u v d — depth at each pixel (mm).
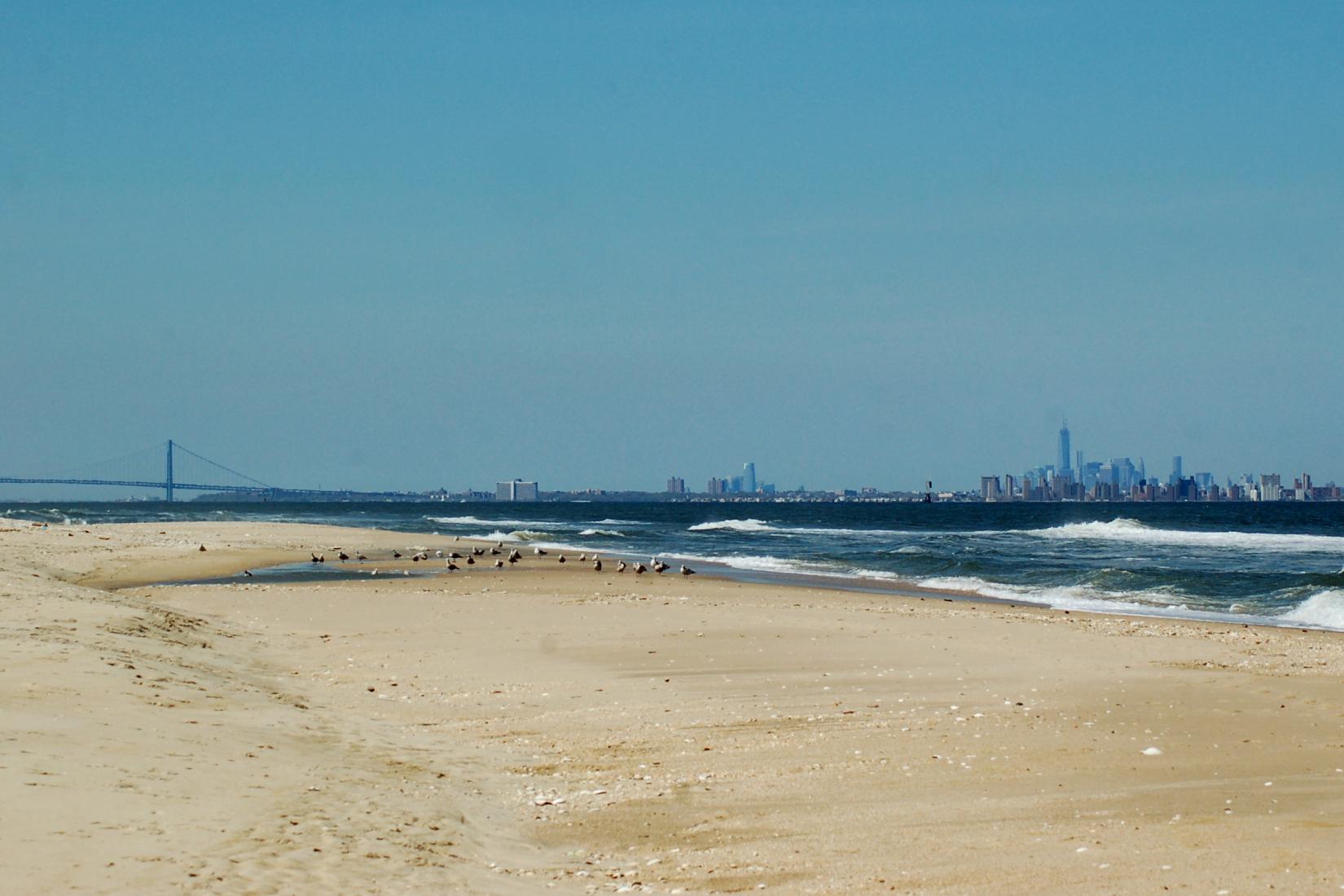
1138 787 11398
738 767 12430
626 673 18766
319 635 23266
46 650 15711
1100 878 8578
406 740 13742
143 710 12945
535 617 26484
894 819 10383
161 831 8547
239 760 11297
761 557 54844
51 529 54812
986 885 8508
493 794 11391
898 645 21750
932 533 90062
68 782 9430
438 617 26453
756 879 8781
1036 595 36344
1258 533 86562
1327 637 24938
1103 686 17266
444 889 8094
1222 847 9320
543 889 8414
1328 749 12992
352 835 9195
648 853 9547
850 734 14000
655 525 110000
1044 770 12117
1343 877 8477
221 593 31797
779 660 19984
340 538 61375
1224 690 16812
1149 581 38719
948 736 13797
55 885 7156
